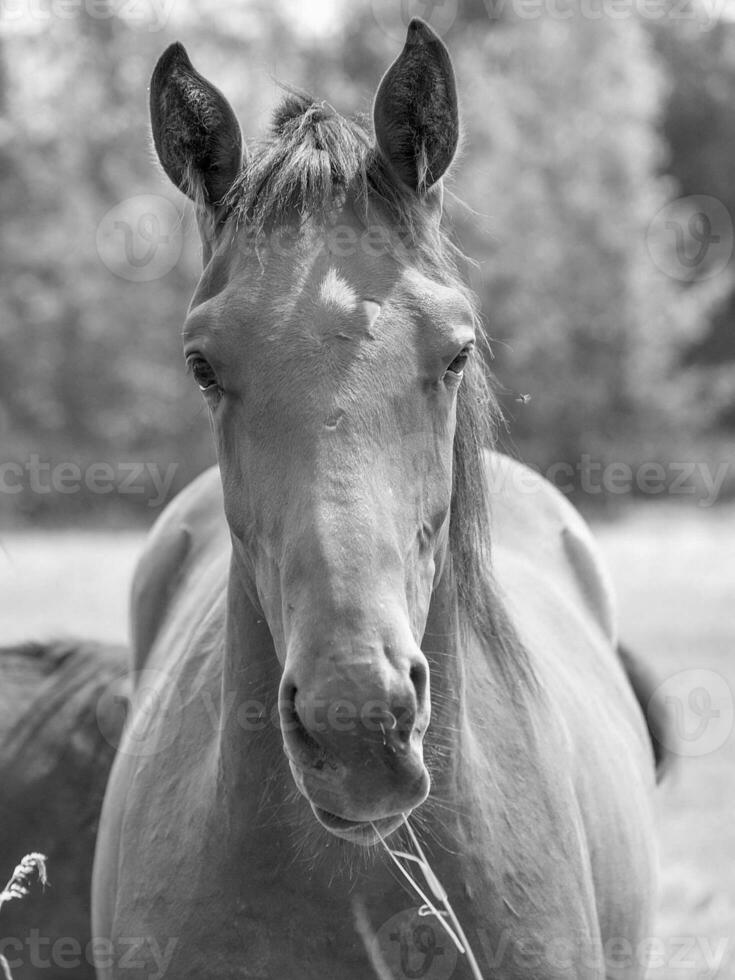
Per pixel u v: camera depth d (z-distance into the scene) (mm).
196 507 6203
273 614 3348
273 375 3295
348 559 3090
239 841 3697
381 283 3408
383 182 3625
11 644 7160
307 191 3516
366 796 3025
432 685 3678
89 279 36219
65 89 37531
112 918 4348
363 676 2969
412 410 3361
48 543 28672
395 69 3627
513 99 42375
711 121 58531
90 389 36250
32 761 6262
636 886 4664
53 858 6098
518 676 4188
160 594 5980
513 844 3822
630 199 41938
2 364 36031
